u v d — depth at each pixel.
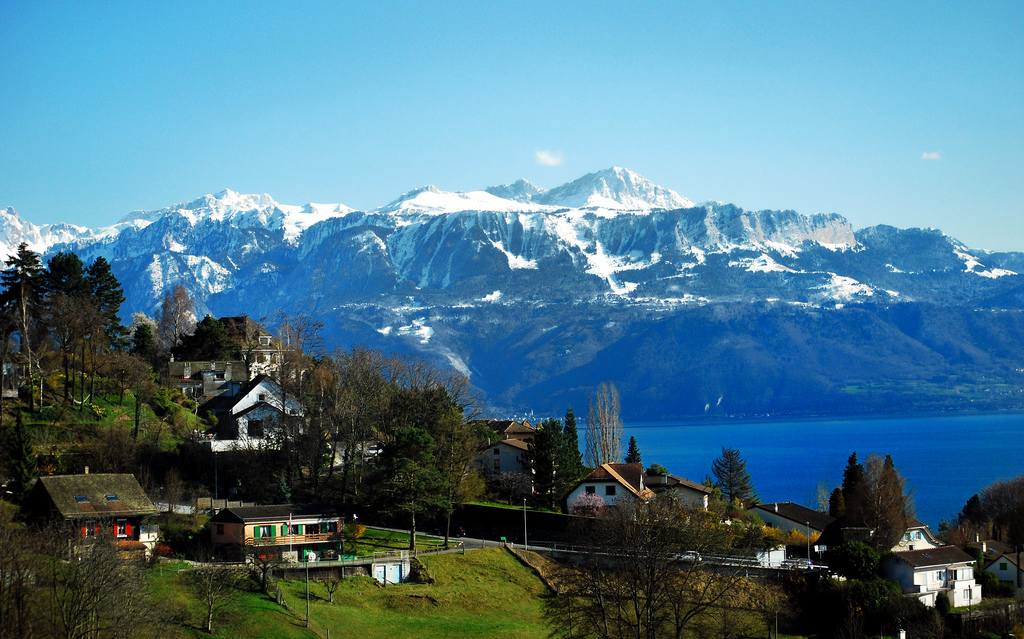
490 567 122.19
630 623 92.12
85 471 118.19
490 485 162.50
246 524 112.69
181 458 141.00
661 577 93.62
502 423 197.88
